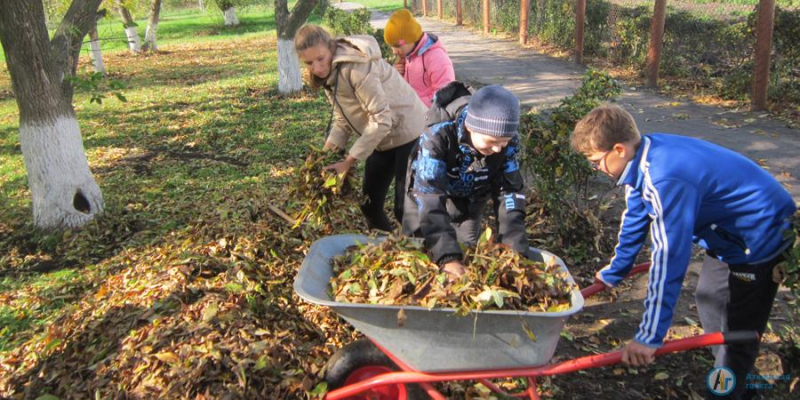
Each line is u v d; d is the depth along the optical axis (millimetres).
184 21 36312
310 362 3299
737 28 9930
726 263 2791
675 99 9656
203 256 4066
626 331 3930
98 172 7820
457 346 2588
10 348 3885
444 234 2832
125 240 5668
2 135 10211
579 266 4746
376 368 2881
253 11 40094
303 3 11867
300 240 4414
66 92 5824
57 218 5840
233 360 3080
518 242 3035
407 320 2537
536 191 5258
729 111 8711
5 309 4453
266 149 8469
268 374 3076
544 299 2723
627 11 12977
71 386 3199
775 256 2623
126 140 9383
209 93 13078
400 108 3986
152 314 3514
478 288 2629
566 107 4824
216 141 9062
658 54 10492
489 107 2576
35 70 5516
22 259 5484
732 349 2818
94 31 16109
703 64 10891
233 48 22734
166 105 11961
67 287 4684
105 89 14242
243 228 4430
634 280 4539
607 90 5168
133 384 3043
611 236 5121
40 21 5543
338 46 3760
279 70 12375
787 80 9328
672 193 2422
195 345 3166
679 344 2422
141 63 19234
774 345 3623
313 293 2748
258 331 3332
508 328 2516
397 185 4199
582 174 4844
